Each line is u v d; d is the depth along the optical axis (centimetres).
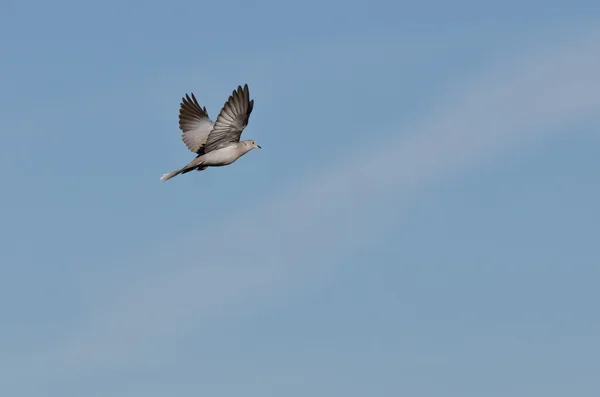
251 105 2438
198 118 2722
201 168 2553
